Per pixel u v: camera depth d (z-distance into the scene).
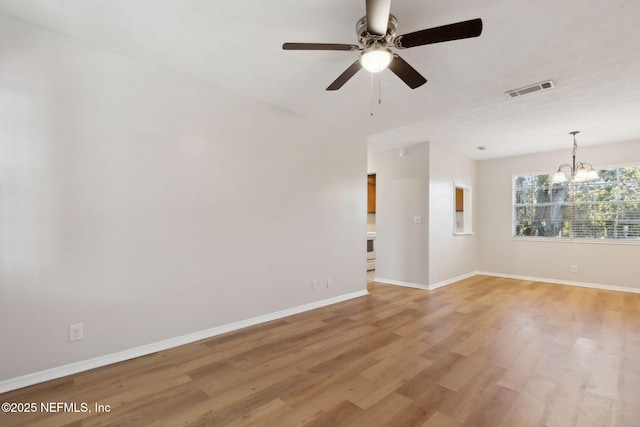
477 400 2.00
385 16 1.59
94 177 2.39
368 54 1.89
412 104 3.49
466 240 6.21
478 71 2.71
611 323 3.45
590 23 2.04
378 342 2.92
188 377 2.26
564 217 5.62
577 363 2.50
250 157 3.35
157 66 2.71
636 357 2.61
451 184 5.73
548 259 5.74
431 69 2.68
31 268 2.13
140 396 2.02
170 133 2.78
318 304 4.05
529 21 2.03
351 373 2.33
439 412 1.87
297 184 3.82
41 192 2.17
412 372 2.35
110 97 2.46
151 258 2.66
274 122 3.57
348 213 4.49
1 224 2.04
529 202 6.04
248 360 2.54
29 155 2.13
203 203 2.99
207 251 3.01
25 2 1.92
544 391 2.10
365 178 4.76
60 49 2.25
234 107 3.21
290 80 2.96
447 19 2.03
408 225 5.35
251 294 3.36
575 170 5.11
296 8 1.94
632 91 3.10
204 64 2.67
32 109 2.14
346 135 4.46
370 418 1.81
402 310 3.94
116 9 1.96
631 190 4.99
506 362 2.52
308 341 2.93
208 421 1.78
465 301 4.37
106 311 2.44
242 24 2.11
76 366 2.30
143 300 2.62
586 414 1.86
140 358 2.55
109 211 2.45
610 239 5.16
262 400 1.99
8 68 2.06
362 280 4.71
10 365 2.06
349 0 1.86
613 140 4.95
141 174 2.61
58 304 2.23
